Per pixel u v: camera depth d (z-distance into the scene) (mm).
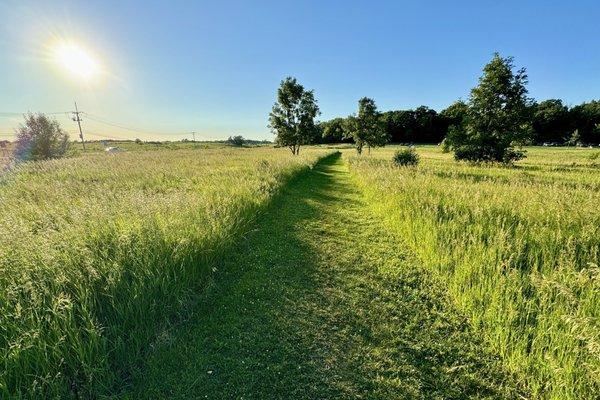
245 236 7250
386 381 3092
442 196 9312
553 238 5305
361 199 12727
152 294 3721
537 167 24203
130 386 2898
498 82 26203
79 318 3174
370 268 5891
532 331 3469
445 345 3672
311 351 3514
